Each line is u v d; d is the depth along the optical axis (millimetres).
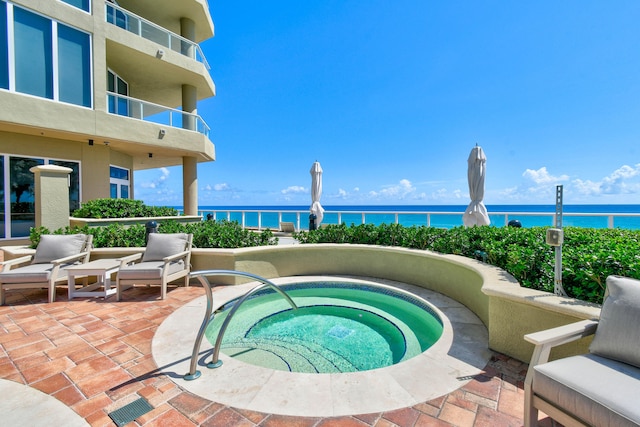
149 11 11703
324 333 3580
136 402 2029
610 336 1690
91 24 8758
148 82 12234
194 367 2328
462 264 3924
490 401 2023
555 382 1514
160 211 10344
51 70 8070
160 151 11547
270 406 1990
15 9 7543
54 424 1821
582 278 2527
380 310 4301
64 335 3094
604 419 1305
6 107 7285
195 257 5164
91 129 8703
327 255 5699
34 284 4047
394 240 5539
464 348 2766
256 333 3551
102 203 8836
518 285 2805
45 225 6090
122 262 4312
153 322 3438
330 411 1938
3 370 2432
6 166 8531
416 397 2070
